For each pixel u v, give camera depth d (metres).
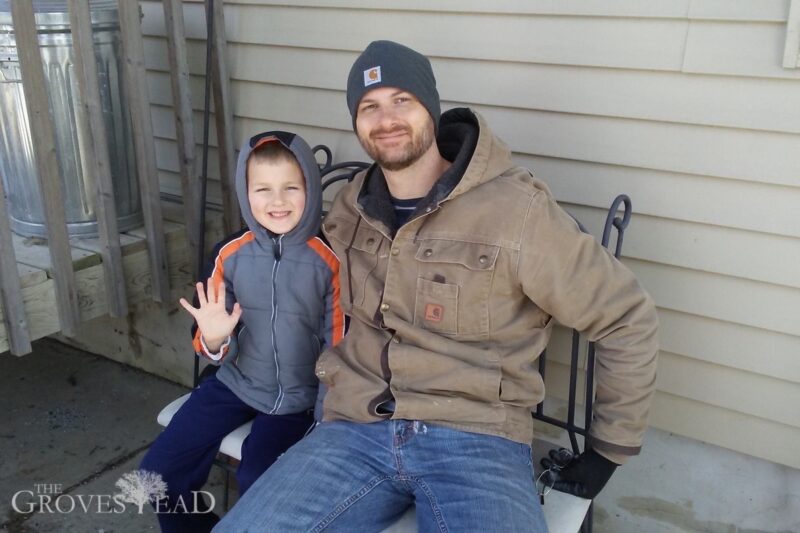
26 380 3.38
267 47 2.62
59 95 2.47
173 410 2.13
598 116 2.05
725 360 2.01
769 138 1.82
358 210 1.80
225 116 2.71
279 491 1.64
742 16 1.78
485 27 2.17
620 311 1.63
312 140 2.64
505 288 1.68
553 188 2.17
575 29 2.02
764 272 1.90
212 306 1.89
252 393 2.02
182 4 2.66
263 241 2.00
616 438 1.68
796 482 2.02
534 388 1.75
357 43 2.43
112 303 2.55
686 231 1.99
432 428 1.69
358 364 1.83
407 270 1.75
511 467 1.64
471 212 1.68
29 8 2.10
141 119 2.47
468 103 2.26
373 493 1.68
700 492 2.16
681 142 1.94
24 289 2.32
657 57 1.92
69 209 2.62
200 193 2.74
